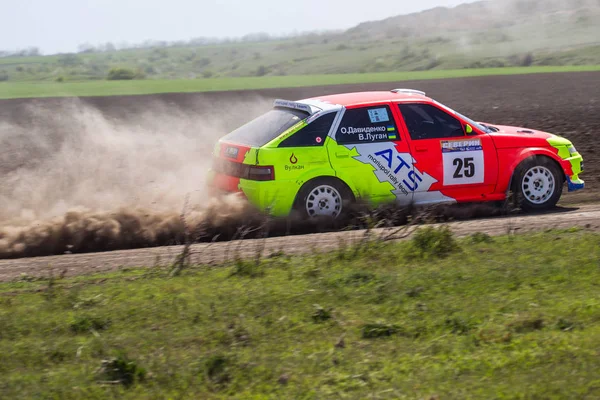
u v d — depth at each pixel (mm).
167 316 8562
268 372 7000
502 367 6898
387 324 8070
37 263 11820
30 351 7629
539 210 15508
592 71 76625
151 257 12000
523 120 32844
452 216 15180
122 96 53438
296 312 8578
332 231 13945
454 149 14656
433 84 61938
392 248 11438
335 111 14109
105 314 8641
